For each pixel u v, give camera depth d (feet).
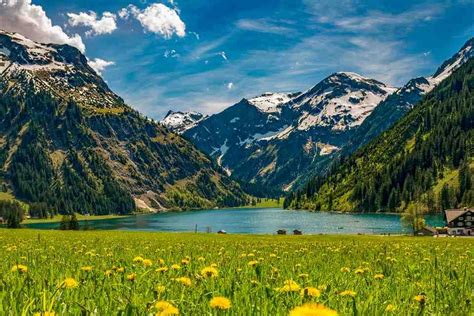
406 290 21.08
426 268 32.07
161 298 16.17
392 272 28.35
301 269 30.73
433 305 16.92
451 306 16.55
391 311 15.03
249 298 16.24
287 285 16.16
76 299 15.93
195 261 35.19
